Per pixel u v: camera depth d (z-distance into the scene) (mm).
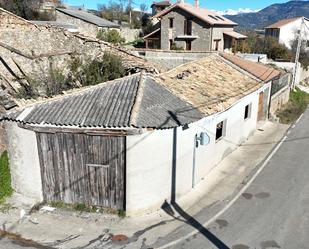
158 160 10805
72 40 17688
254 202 12125
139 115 10305
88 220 10703
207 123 13086
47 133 10820
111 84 12016
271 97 22938
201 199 12148
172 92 12414
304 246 9805
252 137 19250
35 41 18203
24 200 11562
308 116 25203
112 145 10461
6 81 16125
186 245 9695
